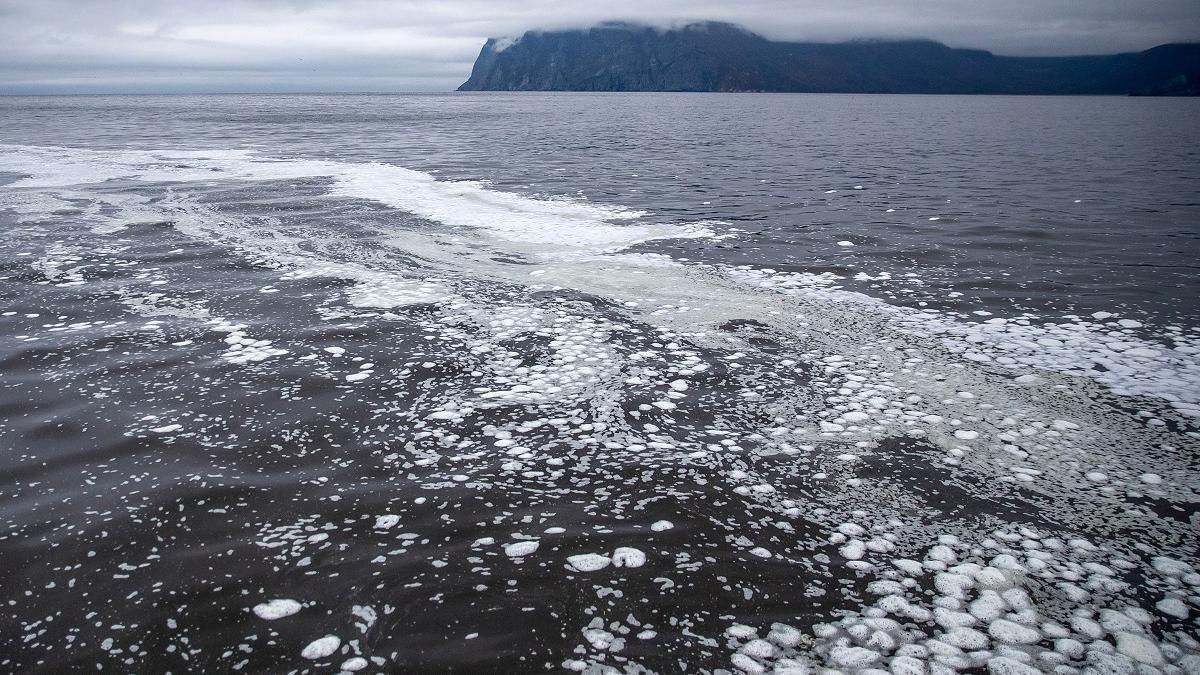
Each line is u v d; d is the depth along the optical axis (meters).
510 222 13.35
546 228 12.82
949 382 6.27
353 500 4.40
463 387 6.11
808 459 4.96
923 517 4.29
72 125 49.72
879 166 23.36
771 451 5.07
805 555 3.92
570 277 9.59
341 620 3.38
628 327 7.65
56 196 16.09
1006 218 13.70
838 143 34.38
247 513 4.25
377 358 6.72
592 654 3.17
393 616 3.41
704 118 66.75
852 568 3.81
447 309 8.20
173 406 5.68
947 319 7.93
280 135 39.22
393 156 26.48
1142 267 10.00
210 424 5.38
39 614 3.42
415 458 4.92
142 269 9.84
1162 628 3.37
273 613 3.43
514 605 3.48
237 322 7.70
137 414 5.53
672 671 3.07
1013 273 9.74
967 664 3.12
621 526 4.16
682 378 6.35
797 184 18.78
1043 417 5.60
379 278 9.47
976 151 29.45
